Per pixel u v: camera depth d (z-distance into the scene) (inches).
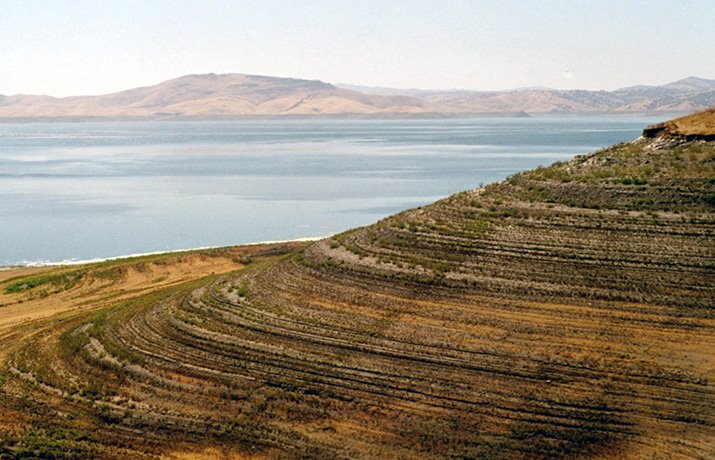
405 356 991.0
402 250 1256.8
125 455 889.5
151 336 1153.4
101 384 1042.1
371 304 1130.0
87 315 1413.6
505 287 1101.1
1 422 973.2
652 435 823.7
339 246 1344.7
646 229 1147.9
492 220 1268.5
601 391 887.1
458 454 829.8
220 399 968.3
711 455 785.6
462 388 920.9
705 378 883.4
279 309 1167.0
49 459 895.1
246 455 871.7
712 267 1059.3
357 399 930.1
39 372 1103.6
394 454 840.9
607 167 1346.0
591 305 1037.2
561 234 1181.1
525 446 830.5
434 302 1103.6
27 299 1736.0
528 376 924.6
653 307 1015.0
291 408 933.2
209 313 1198.9
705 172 1231.5
